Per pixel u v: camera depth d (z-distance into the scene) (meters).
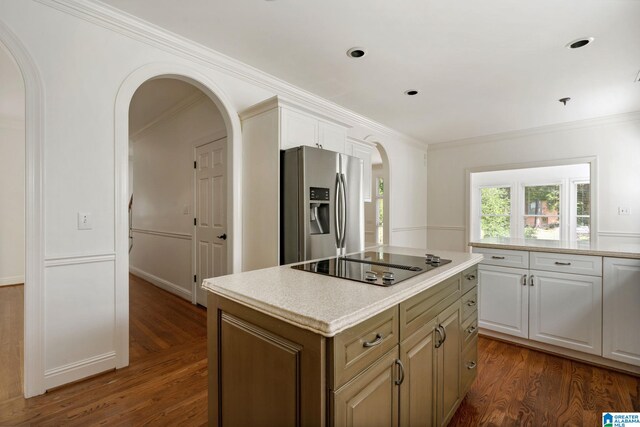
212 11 2.05
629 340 2.13
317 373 0.86
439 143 5.70
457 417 1.74
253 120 2.75
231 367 1.17
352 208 2.95
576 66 2.76
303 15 2.09
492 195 6.23
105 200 2.07
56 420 1.65
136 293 4.14
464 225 5.45
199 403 1.82
